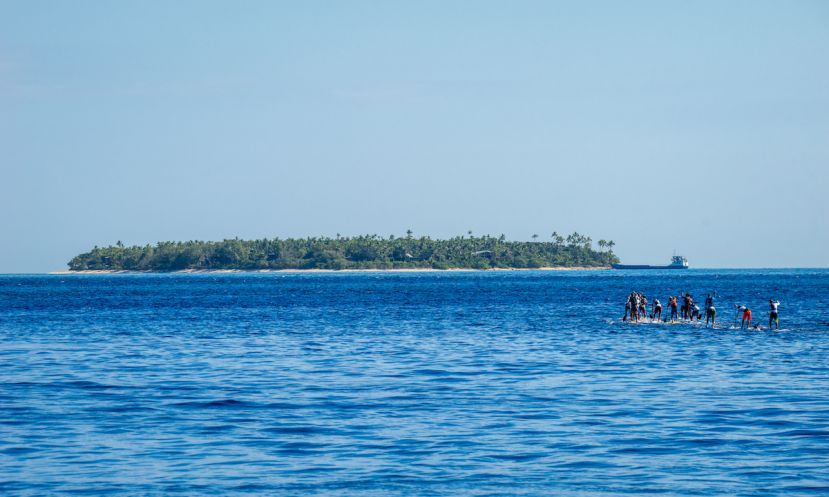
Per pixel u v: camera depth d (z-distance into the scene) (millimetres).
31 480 31781
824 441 36875
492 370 61750
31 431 40250
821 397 48312
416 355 72375
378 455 35125
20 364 67250
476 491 30250
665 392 50625
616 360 67875
